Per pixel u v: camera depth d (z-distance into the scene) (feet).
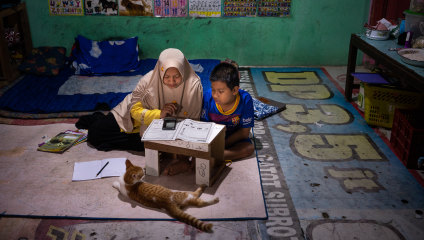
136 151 11.51
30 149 11.54
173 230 8.29
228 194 9.42
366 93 13.29
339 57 20.38
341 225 8.48
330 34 19.84
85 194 9.43
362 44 14.23
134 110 10.68
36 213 8.73
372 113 13.32
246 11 19.30
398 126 11.44
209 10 19.26
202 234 8.17
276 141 12.37
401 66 11.33
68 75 17.75
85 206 9.00
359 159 11.28
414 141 10.43
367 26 14.67
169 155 10.96
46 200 9.20
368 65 20.15
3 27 16.42
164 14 19.30
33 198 9.26
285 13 19.35
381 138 12.58
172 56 9.92
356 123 13.69
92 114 13.19
